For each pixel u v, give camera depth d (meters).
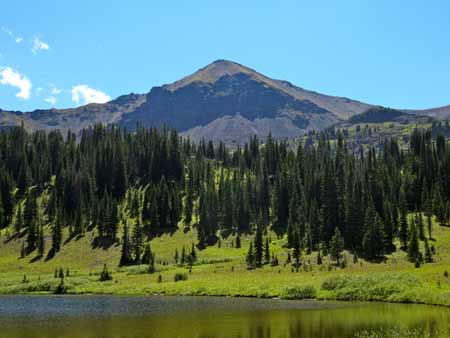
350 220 154.75
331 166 194.12
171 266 158.50
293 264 142.25
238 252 174.00
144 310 83.75
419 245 147.38
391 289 89.62
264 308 81.81
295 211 184.62
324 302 89.00
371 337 52.75
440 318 64.19
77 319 73.56
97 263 175.25
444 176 187.62
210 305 88.94
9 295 122.25
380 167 196.00
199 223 191.38
